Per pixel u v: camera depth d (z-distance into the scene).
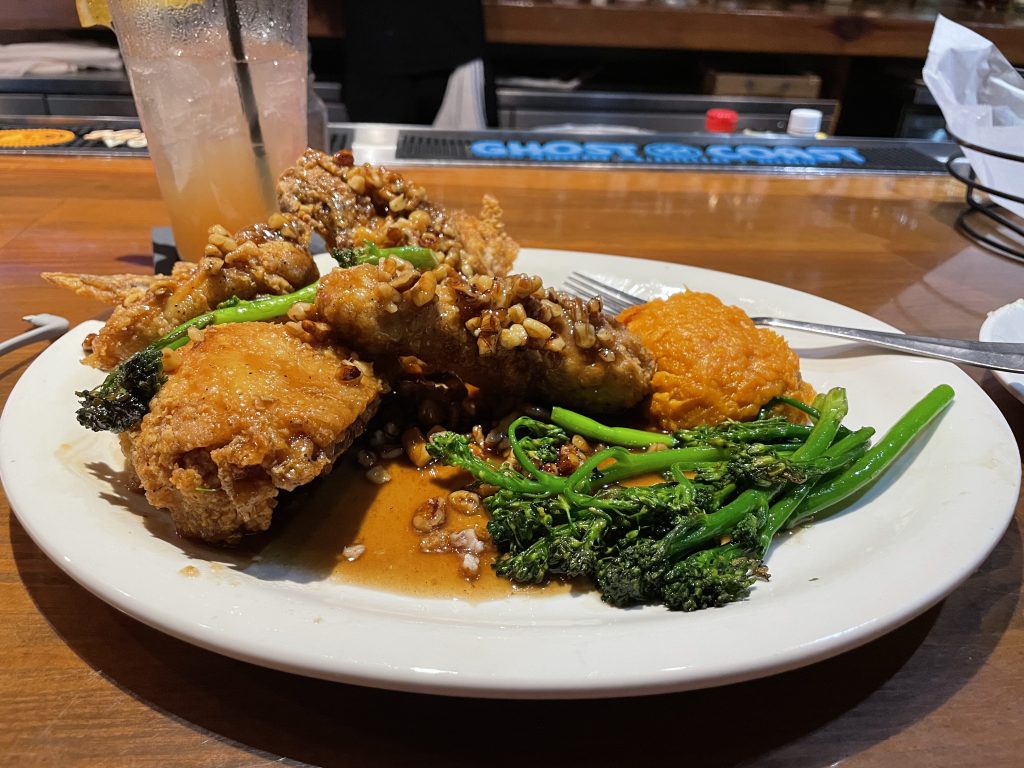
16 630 0.17
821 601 0.16
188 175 0.34
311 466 0.19
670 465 0.22
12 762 0.15
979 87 0.43
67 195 0.45
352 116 0.81
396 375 0.25
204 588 0.16
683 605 0.17
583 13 0.78
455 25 0.76
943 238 0.44
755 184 0.53
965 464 0.20
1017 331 0.28
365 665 0.14
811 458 0.21
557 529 0.19
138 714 0.16
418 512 0.22
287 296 0.24
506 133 0.60
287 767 0.15
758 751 0.15
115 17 0.32
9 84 0.72
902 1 0.92
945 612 0.19
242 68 0.33
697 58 0.90
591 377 0.25
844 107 0.87
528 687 0.14
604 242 0.41
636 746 0.16
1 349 0.26
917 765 0.15
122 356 0.23
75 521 0.18
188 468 0.18
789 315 0.31
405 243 0.27
